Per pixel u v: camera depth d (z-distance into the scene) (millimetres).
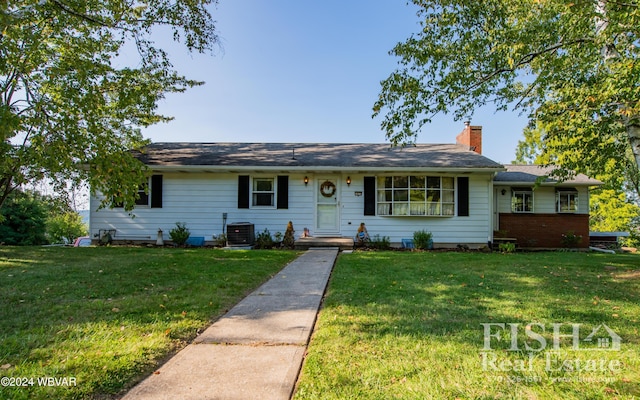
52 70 4734
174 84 9422
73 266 6477
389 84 7422
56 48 5766
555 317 3477
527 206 12977
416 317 3432
